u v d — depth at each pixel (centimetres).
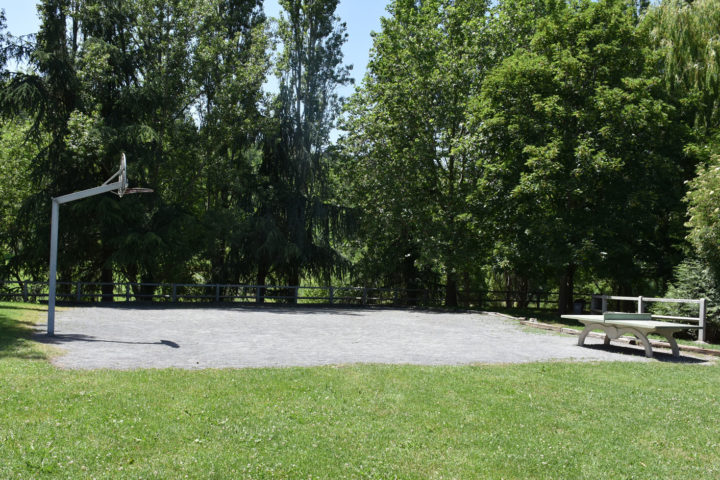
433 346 1257
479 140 2416
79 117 2372
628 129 1961
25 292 2391
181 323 1669
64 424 577
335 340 1341
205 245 2772
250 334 1429
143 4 2755
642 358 1120
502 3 2686
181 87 2850
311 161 3164
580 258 1942
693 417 676
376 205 2841
